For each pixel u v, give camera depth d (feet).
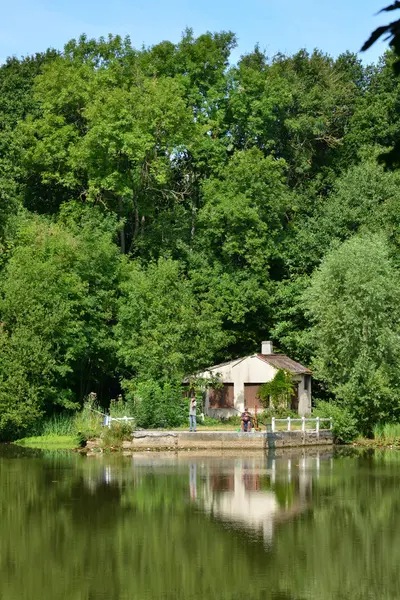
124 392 247.29
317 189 286.46
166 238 259.80
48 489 126.11
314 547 90.58
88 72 252.83
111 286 235.40
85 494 121.90
